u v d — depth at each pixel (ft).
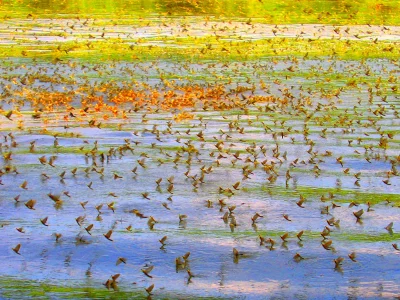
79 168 81.30
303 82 134.51
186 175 78.38
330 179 79.61
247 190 75.20
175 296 52.19
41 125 99.60
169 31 192.95
